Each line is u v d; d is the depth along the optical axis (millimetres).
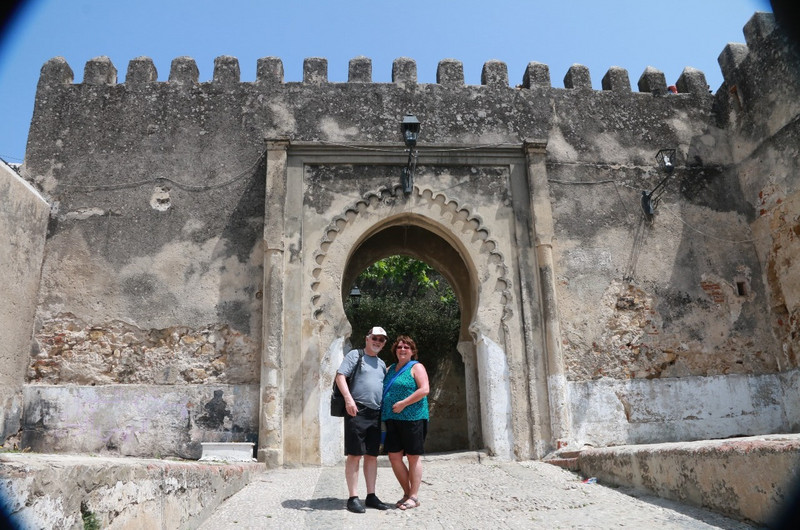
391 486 5734
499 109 9211
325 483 5875
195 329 7891
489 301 8055
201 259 8164
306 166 8430
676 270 8703
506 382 7715
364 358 4902
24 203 7598
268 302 7617
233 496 5051
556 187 8898
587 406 7945
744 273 8828
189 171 8547
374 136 8891
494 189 8547
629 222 8859
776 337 8562
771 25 8805
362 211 8312
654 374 8227
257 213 8406
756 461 3760
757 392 8297
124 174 8477
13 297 7328
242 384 7691
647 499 4895
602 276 8539
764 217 8828
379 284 16406
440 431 12188
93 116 8727
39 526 2285
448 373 12680
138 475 3156
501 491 5387
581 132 9258
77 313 7867
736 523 3908
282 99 9000
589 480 5973
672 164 8867
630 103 9547
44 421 7391
